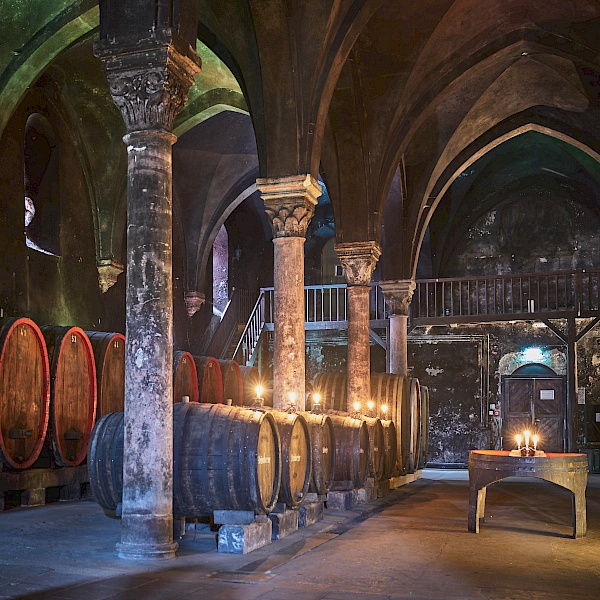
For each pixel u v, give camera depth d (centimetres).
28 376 943
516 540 765
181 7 657
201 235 1856
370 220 1312
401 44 1223
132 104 654
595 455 1942
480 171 2064
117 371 1136
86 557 617
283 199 977
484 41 1320
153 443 625
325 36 952
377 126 1297
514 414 2094
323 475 889
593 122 1577
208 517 773
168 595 498
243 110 1441
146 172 652
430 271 2209
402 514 975
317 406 1037
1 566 579
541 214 2172
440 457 2128
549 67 1439
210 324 2108
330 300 2123
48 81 1316
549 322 1927
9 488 912
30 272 1252
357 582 557
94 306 1451
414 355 2177
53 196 1343
